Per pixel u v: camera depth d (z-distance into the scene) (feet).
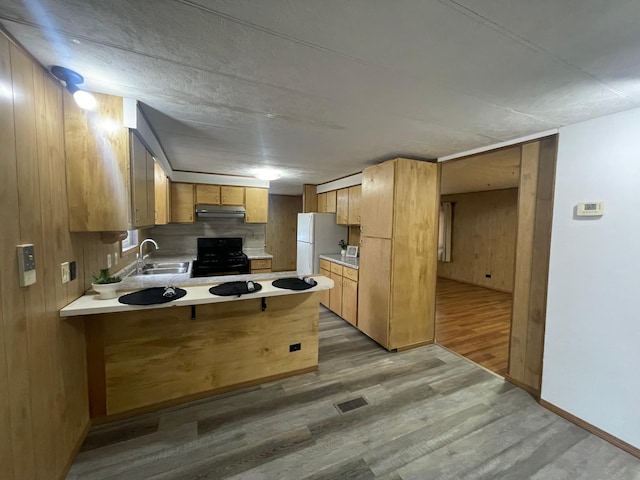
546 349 7.03
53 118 4.65
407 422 6.46
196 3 2.97
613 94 4.97
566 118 6.15
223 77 4.63
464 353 10.00
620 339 5.78
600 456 5.59
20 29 3.43
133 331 6.50
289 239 25.72
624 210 5.70
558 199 6.77
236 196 14.99
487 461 5.43
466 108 5.68
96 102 5.24
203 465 5.24
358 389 7.71
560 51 3.74
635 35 3.37
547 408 6.99
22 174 3.79
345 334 11.50
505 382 8.14
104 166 5.37
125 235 7.24
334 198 15.84
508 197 18.63
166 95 5.32
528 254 7.64
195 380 7.16
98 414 6.27
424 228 10.22
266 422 6.38
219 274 14.71
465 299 17.08
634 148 5.56
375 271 10.55
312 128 7.05
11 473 3.54
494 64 4.09
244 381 7.75
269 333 8.00
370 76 4.52
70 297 5.30
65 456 4.99
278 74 4.52
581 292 6.38
